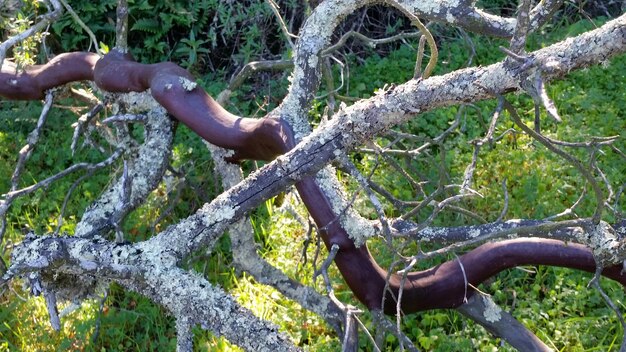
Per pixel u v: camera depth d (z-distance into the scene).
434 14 2.92
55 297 2.85
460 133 4.50
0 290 3.73
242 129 2.87
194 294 2.41
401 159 4.54
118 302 3.97
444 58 5.62
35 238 2.55
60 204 4.66
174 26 5.84
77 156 4.97
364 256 2.71
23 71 3.39
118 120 3.07
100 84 3.20
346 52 5.86
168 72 3.00
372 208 4.23
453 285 2.73
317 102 4.97
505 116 4.91
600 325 3.62
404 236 2.59
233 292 3.94
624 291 3.75
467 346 3.52
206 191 4.64
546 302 3.75
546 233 2.62
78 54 3.38
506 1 5.98
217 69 5.78
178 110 2.93
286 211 3.80
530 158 4.53
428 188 4.37
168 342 3.73
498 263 2.70
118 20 3.25
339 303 2.54
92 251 2.49
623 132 4.80
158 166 3.13
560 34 5.77
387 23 5.84
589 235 2.50
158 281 2.46
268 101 5.26
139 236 4.27
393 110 2.26
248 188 2.46
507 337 2.83
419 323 3.78
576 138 4.67
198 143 4.96
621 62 5.49
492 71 2.11
